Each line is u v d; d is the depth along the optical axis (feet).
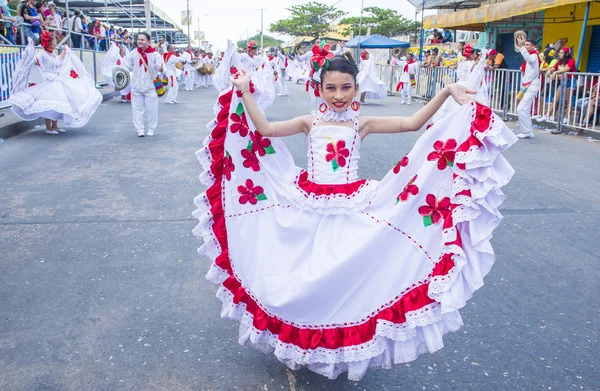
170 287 12.81
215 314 11.60
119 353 10.06
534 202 20.21
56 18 55.31
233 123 9.14
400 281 8.18
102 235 15.97
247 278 8.73
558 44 41.45
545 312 12.05
